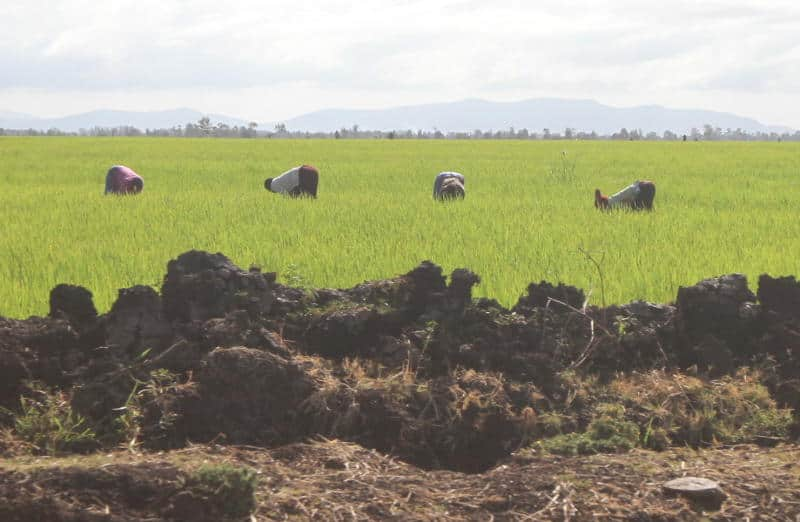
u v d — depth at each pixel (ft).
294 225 71.97
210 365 29.50
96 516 21.18
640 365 34.01
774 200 100.37
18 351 30.37
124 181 105.60
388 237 63.77
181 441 28.22
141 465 23.82
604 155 236.84
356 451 27.32
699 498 23.65
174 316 33.30
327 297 35.63
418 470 26.40
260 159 204.95
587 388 31.73
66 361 30.63
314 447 27.25
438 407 29.53
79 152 239.30
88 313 33.14
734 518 23.07
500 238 63.67
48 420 27.96
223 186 119.65
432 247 57.47
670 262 52.42
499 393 30.07
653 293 44.83
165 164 177.68
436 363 31.83
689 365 34.30
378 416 28.96
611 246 59.93
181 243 60.64
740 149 292.20
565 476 24.81
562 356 33.53
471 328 33.22
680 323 35.50
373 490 24.13
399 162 192.85
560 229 69.31
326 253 54.39
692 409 30.71
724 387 32.01
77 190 110.93
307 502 23.25
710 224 75.00
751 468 26.23
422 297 35.04
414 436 28.63
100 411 28.71
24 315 40.55
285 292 35.63
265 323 33.37
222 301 33.73
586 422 29.81
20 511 21.02
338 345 33.06
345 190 114.42
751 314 35.63
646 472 25.38
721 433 29.58
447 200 96.53
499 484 24.56
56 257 54.08
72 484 22.24
